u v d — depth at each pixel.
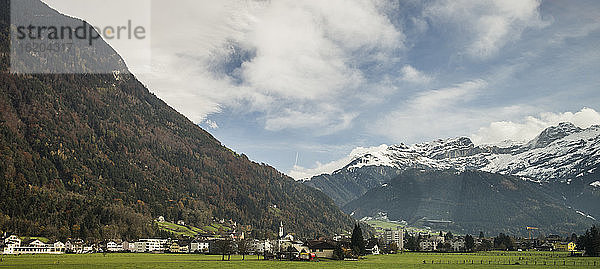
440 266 177.88
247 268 159.75
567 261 199.62
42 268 152.62
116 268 154.75
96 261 189.75
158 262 185.88
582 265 177.00
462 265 183.75
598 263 184.88
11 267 155.62
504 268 166.50
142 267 159.62
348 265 182.62
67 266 161.12
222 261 197.75
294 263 190.38
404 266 178.62
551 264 182.88
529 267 169.38
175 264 174.75
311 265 179.50
